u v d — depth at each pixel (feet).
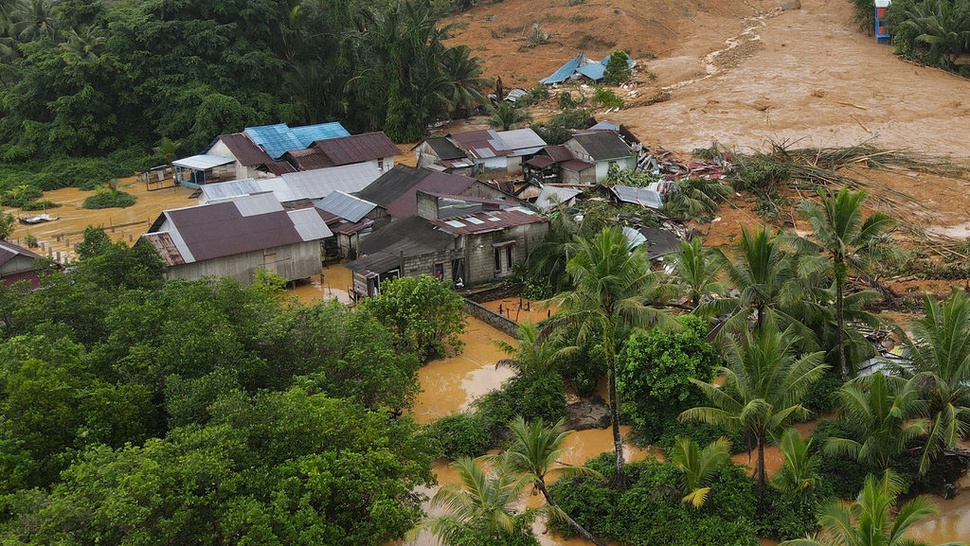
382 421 84.43
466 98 285.02
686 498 82.17
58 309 107.96
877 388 84.69
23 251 149.69
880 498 64.08
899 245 158.20
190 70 273.54
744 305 102.94
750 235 104.06
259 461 77.10
